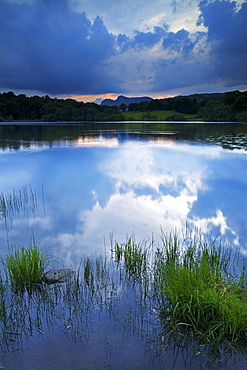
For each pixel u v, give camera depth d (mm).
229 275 4453
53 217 7195
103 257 5148
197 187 10102
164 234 6168
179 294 3697
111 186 10297
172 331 3357
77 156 17484
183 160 15734
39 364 2914
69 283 4258
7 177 12000
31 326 3443
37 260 4484
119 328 3402
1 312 3600
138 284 4332
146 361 2947
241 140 26016
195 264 4266
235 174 12188
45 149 20875
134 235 6105
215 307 3479
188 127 47906
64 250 5422
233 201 8469
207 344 3166
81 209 7797
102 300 3926
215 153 18141
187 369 2854
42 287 4188
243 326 3232
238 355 3023
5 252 5324
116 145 23094
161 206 8039
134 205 8117
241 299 3654
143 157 16906
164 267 4469
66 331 3361
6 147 22141
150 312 3688
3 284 4203
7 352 3074
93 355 3018
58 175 12289
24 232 6285
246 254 5238
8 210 7754
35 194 9336
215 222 6859
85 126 55000
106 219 7062
